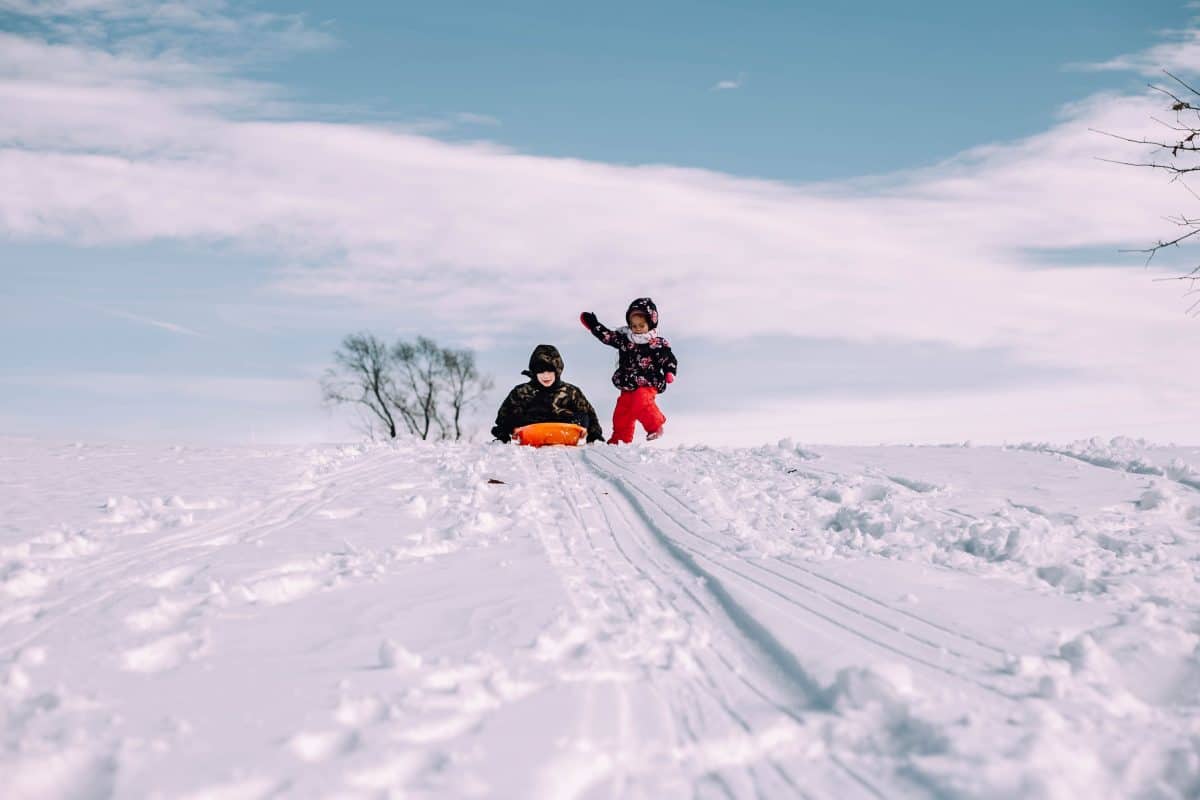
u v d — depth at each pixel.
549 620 4.45
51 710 3.23
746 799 2.88
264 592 4.86
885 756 3.18
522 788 2.77
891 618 4.62
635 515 7.52
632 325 13.62
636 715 3.41
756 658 4.15
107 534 6.13
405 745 3.01
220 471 9.11
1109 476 8.35
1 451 10.31
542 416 13.24
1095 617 4.63
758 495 8.02
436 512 7.40
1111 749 3.14
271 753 2.91
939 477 8.44
